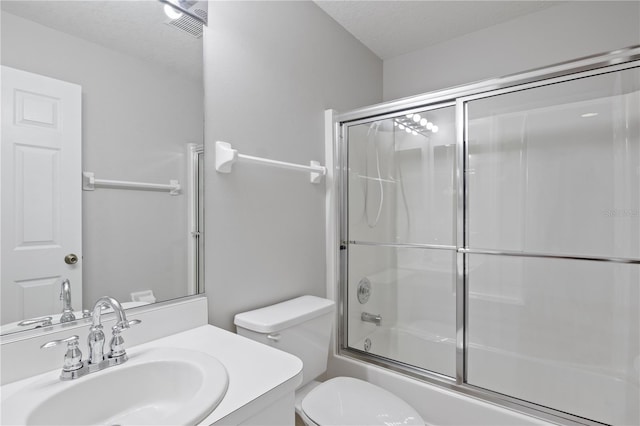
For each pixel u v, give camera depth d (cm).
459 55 230
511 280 167
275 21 162
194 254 124
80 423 78
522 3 195
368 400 133
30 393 74
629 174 137
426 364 176
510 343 168
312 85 186
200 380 83
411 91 250
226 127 136
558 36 197
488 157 161
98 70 99
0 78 82
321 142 192
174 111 118
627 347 146
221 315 133
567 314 157
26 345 84
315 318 148
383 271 191
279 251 162
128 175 106
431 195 176
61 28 92
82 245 96
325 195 195
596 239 146
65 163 93
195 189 125
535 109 151
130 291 106
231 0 140
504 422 145
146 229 110
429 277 178
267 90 156
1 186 82
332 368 197
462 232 165
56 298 91
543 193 153
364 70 238
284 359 94
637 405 143
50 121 90
